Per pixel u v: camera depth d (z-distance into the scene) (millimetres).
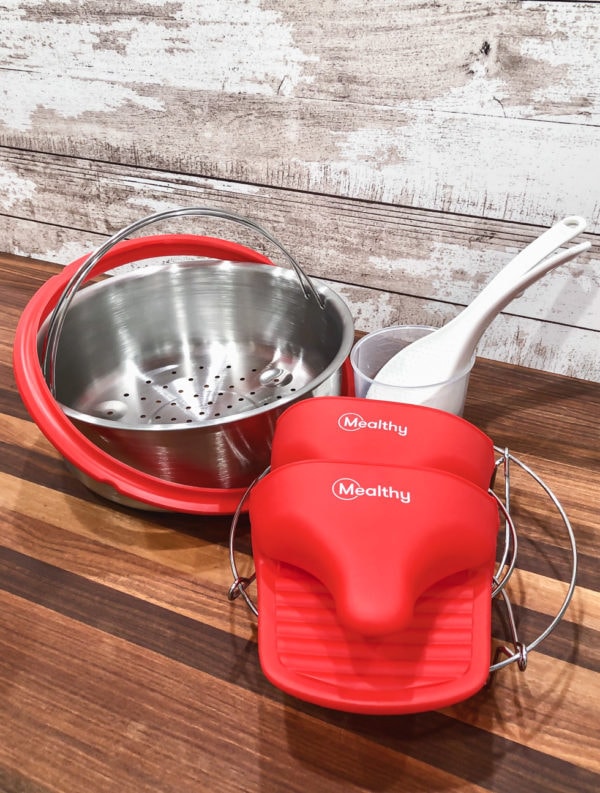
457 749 380
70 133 737
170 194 732
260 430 478
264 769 373
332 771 372
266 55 604
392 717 396
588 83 515
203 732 390
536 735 385
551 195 574
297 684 356
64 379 596
